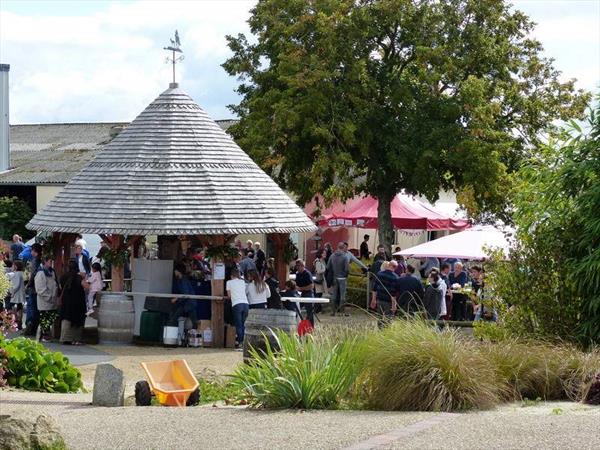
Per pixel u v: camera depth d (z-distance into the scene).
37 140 56.94
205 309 26.95
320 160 38.97
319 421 12.91
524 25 43.50
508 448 11.04
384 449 11.02
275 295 26.86
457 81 41.62
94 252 38.16
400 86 40.28
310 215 44.34
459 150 39.50
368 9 40.94
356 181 46.59
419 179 40.03
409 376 14.16
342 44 40.34
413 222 43.72
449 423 12.52
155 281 27.14
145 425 12.91
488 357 14.99
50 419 11.16
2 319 19.20
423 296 27.00
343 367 14.66
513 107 43.25
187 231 27.19
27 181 48.16
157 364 16.44
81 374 20.70
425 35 41.56
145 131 29.19
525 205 20.22
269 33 42.41
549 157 20.41
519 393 14.91
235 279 26.14
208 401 16.64
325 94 39.91
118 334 26.56
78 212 28.02
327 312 34.62
